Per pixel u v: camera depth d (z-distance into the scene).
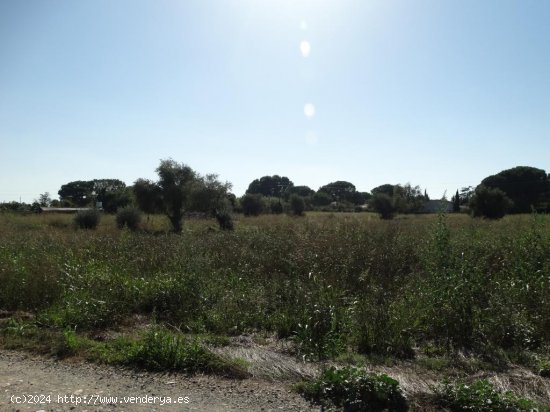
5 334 6.69
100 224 27.62
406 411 4.30
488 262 9.53
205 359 5.46
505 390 4.75
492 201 34.34
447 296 6.89
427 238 11.15
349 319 6.86
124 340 6.23
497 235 12.45
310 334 6.44
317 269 9.68
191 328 7.23
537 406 4.25
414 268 9.94
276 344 6.51
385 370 5.32
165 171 27.52
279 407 4.35
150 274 10.21
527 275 8.07
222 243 13.38
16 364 5.53
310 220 19.27
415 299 7.47
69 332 6.48
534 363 5.56
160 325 7.33
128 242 13.98
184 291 8.27
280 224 18.39
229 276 10.09
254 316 7.57
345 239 11.45
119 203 41.75
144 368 5.37
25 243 13.41
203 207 28.16
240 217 34.50
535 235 9.58
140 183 27.45
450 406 4.37
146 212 28.14
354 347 6.27
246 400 4.51
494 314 6.61
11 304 8.38
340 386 4.55
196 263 9.79
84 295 7.93
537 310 6.82
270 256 11.09
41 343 6.29
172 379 5.06
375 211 38.75
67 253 11.81
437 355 6.02
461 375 5.27
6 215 31.48
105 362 5.58
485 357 5.81
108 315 7.57
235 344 6.40
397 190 44.53
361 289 8.70
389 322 6.52
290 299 8.02
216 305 7.98
